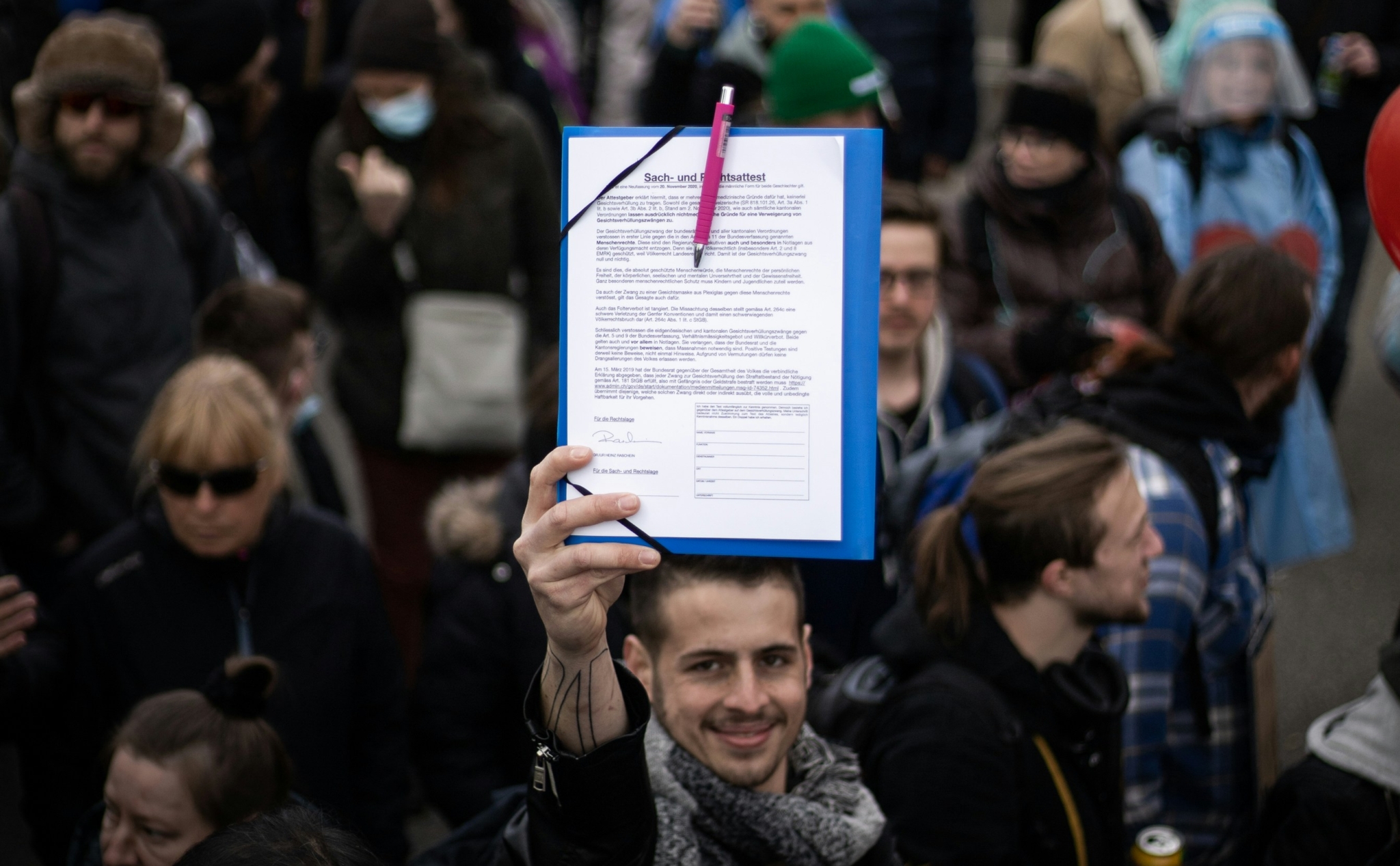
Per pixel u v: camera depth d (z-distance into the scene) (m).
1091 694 2.13
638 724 1.43
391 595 4.01
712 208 1.29
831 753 1.82
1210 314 2.61
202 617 2.53
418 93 3.76
